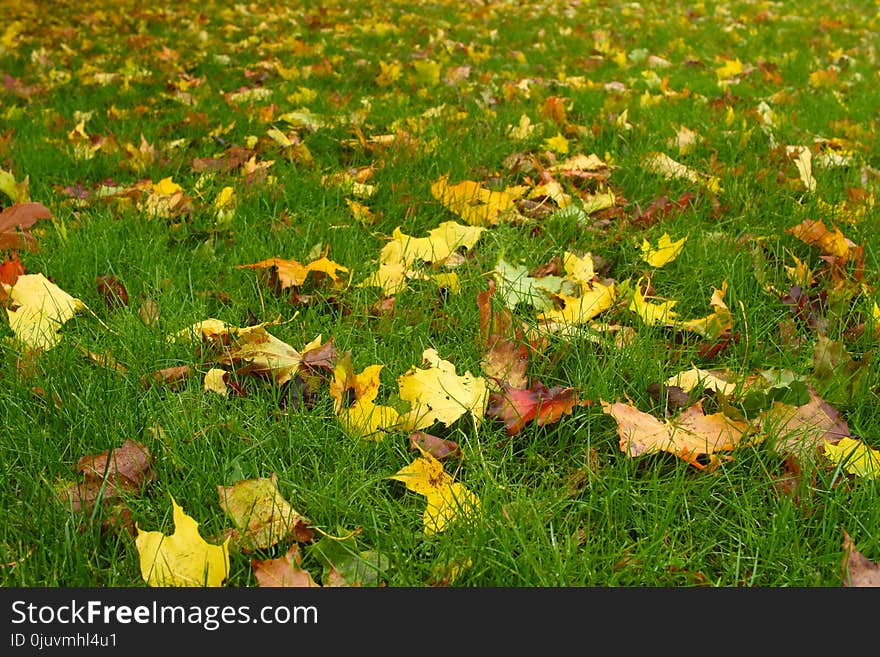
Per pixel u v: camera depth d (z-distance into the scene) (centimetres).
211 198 298
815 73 508
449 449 166
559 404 171
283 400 183
